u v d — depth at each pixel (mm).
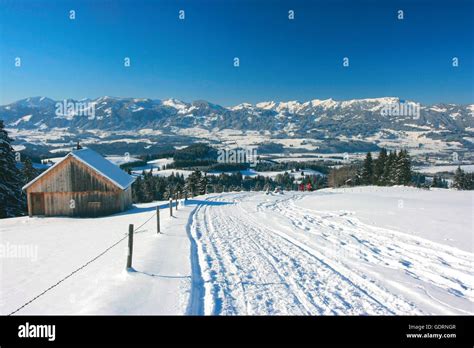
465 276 8398
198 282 7992
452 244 11305
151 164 164125
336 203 26516
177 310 6250
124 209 31594
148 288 7285
